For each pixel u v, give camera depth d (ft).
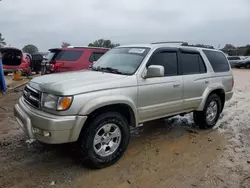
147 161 12.19
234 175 11.03
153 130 17.04
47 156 12.33
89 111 10.21
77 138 10.29
